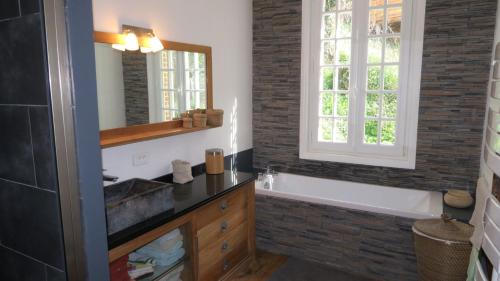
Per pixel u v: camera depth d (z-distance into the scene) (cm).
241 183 268
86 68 115
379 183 351
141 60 253
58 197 115
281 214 315
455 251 217
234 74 361
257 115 399
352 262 290
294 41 366
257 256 317
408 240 266
